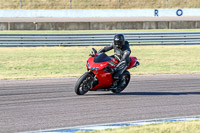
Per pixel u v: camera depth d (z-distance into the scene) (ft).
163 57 204.33
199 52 226.58
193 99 96.48
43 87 113.29
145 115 77.66
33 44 241.35
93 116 76.13
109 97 97.71
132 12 483.92
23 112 78.89
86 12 482.69
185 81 128.88
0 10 474.08
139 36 249.55
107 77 96.53
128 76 103.86
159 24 363.97
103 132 62.44
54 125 68.64
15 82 122.93
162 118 74.90
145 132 62.39
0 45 236.63
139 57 203.51
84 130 64.54
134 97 98.43
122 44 97.30
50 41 243.40
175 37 253.44
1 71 152.25
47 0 546.26
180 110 83.10
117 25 359.66
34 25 352.08
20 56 201.26
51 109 82.07
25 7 527.81
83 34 244.42
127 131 62.75
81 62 183.52
